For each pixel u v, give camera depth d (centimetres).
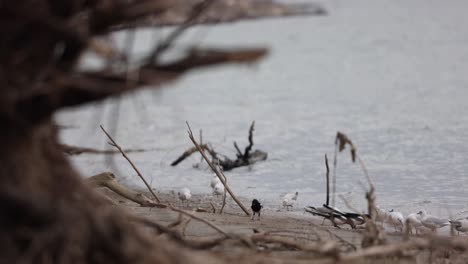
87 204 758
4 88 665
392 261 1048
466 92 5075
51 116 742
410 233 1672
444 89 5253
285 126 3812
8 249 681
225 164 2738
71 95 691
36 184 722
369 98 4906
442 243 1057
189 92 5244
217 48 713
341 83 5750
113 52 719
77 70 710
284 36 9481
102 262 720
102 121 3644
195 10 769
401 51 7925
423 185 2453
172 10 779
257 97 5022
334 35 9488
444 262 1191
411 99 4803
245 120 4028
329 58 7519
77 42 690
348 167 2758
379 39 9012
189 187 2425
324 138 3444
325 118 4078
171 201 2133
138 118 3725
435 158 2920
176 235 981
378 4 13500
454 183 2484
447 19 11069
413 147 3159
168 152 2922
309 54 7869
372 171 2684
